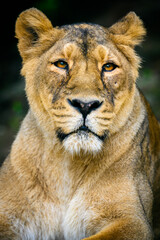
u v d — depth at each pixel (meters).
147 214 7.59
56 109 6.67
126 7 27.97
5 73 23.17
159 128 9.33
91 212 7.17
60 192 7.30
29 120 7.59
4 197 7.37
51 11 23.12
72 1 26.48
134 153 7.52
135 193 7.26
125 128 7.36
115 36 7.36
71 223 7.22
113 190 7.21
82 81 6.53
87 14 27.17
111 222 7.03
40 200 7.29
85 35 7.00
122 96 7.05
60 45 6.99
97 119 6.44
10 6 24.47
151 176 8.45
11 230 7.22
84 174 7.29
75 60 6.78
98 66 6.84
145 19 26.48
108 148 7.23
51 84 6.85
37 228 7.32
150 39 24.58
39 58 7.25
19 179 7.35
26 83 7.30
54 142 7.04
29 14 7.43
